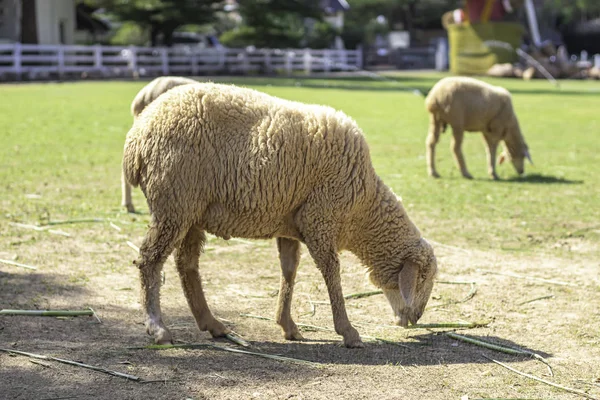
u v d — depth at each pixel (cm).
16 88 3231
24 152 1551
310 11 5209
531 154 1706
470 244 964
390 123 2267
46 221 1004
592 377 570
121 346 591
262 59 4769
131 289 749
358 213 617
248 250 912
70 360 555
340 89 3522
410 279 603
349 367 571
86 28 5259
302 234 606
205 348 598
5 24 4372
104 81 3788
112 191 1206
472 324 678
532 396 532
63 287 744
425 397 522
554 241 987
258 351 599
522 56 4862
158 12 4706
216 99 584
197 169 572
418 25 8069
